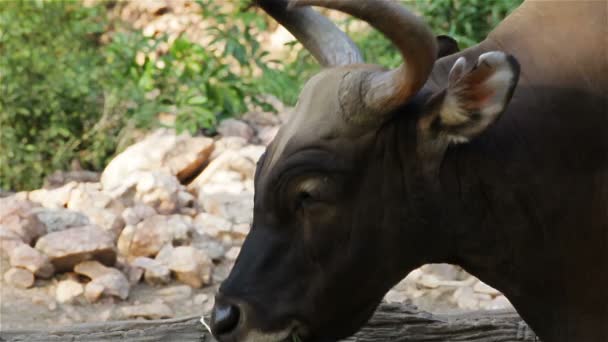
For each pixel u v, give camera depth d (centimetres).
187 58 2072
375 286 880
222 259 1587
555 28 906
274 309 858
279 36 2461
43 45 2114
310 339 876
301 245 860
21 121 1959
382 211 859
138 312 1441
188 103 1962
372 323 1099
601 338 908
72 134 1977
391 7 797
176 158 1828
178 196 1709
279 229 862
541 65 896
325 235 857
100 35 2420
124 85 2025
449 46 934
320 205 852
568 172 880
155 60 2292
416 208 861
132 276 1521
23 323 1404
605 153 880
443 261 897
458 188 864
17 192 1883
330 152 848
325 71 873
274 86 2084
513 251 887
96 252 1505
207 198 1731
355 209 855
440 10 1989
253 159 1822
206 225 1648
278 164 852
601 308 904
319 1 785
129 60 2084
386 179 854
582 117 882
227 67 2044
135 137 1967
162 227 1584
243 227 1653
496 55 803
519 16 924
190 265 1521
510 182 871
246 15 2289
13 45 2034
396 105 832
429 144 844
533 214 880
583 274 898
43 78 2003
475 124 823
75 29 2164
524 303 913
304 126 854
